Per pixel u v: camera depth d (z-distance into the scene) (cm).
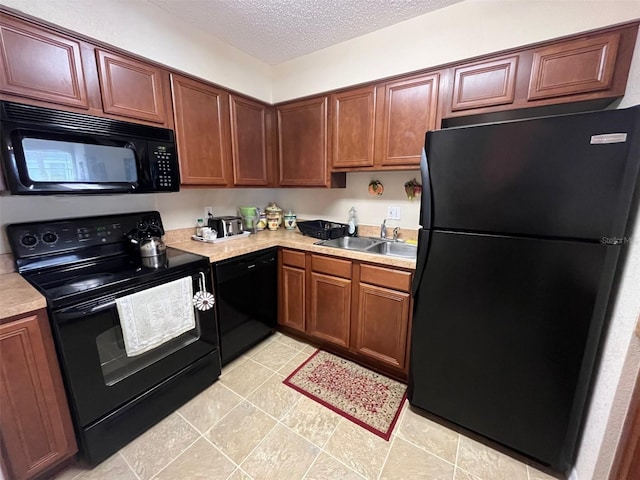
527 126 111
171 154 176
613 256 104
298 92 229
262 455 140
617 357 104
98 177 147
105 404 133
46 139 127
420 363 156
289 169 246
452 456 140
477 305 134
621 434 98
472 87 161
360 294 195
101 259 169
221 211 254
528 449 133
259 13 170
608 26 127
